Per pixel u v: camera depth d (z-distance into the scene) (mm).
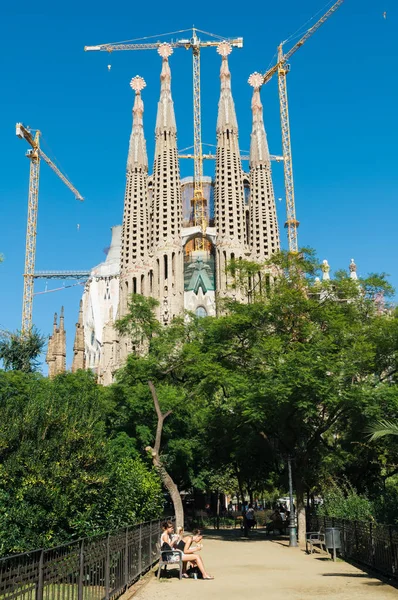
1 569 9336
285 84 162500
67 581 12188
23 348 57031
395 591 16828
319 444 41781
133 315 50281
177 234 130500
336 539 25312
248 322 40625
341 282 41031
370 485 42344
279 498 77062
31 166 162875
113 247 187625
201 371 39406
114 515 19500
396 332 37344
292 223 155500
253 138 140375
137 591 17484
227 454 49219
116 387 47344
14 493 16609
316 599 15688
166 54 140625
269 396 34594
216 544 36562
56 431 18469
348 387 35000
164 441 49219
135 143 138875
